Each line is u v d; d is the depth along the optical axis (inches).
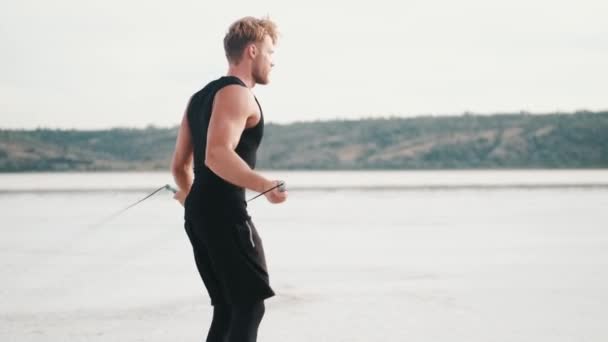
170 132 4650.6
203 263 125.3
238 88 117.1
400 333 198.8
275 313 227.0
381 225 543.8
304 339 192.1
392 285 280.1
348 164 4367.6
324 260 350.9
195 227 120.8
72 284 282.0
